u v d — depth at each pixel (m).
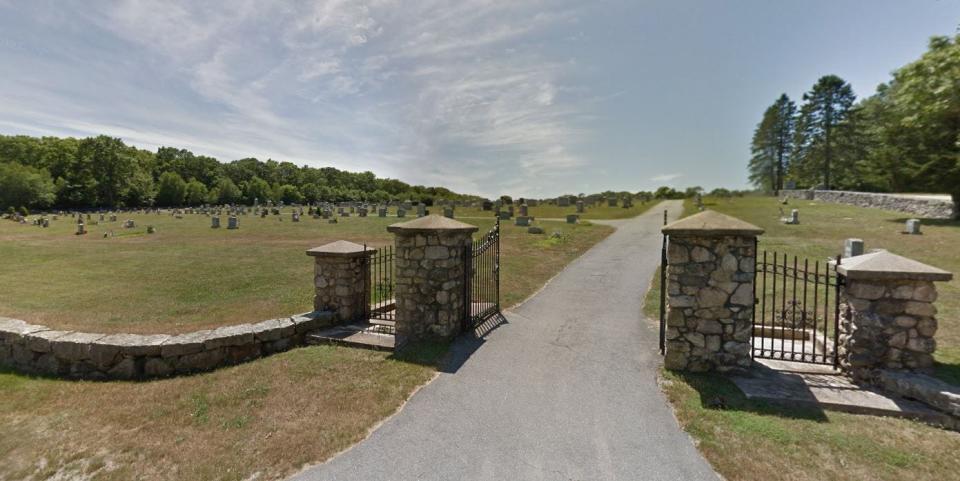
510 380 6.07
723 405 5.16
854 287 5.56
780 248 14.98
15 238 26.72
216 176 93.94
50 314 9.89
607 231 23.45
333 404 5.43
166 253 19.55
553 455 4.31
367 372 6.41
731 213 28.38
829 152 48.97
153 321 9.29
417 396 5.64
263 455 4.38
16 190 58.09
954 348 6.30
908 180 22.47
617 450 4.36
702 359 6.14
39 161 70.81
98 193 71.38
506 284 12.14
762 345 6.38
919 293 5.24
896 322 5.34
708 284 6.11
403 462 4.23
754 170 64.62
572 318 8.98
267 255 18.59
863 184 43.94
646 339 7.67
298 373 6.43
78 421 5.28
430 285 7.74
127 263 17.03
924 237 15.61
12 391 6.30
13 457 4.54
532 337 7.85
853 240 11.45
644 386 5.81
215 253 19.31
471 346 7.41
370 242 22.08
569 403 5.38
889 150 23.88
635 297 10.61
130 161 74.94
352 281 8.95
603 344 7.45
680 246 6.20
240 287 12.70
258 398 5.68
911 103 19.98
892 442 4.30
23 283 13.51
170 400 5.75
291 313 9.80
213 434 4.82
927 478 3.76
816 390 5.36
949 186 20.08
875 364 5.43
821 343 6.84
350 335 8.09
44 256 19.11
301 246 21.25
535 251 17.81
